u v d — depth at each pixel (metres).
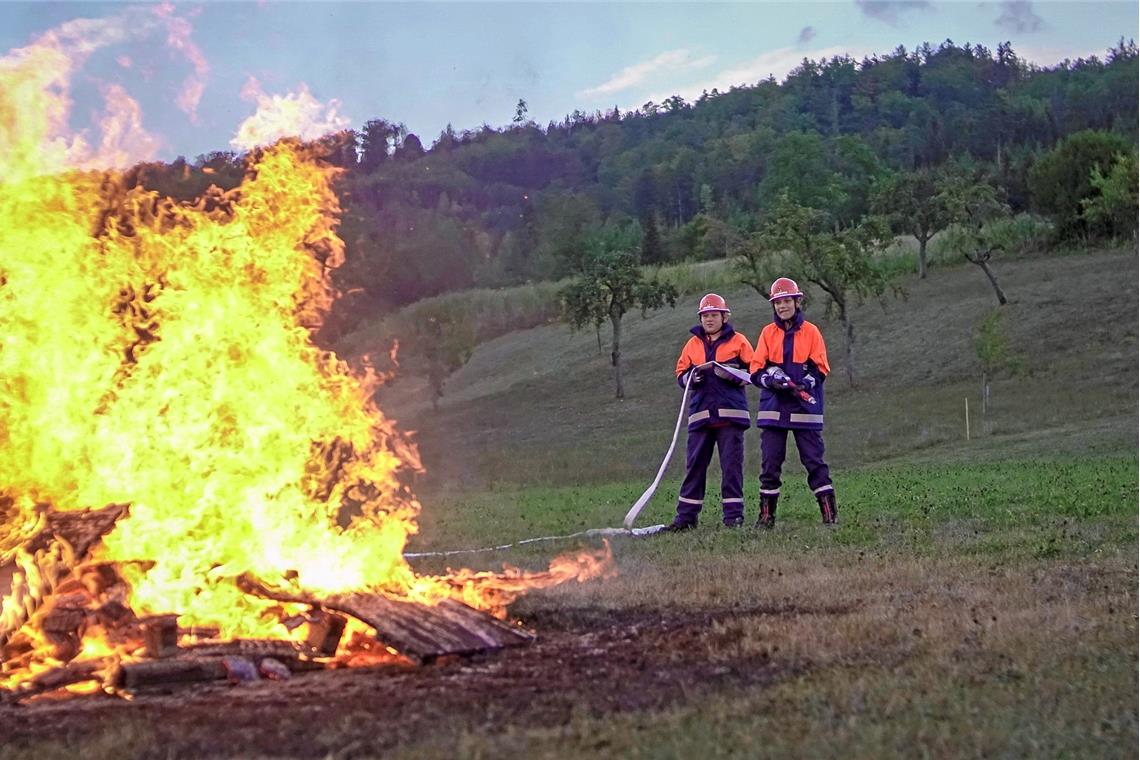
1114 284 53.56
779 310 13.38
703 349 13.76
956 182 59.72
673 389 53.62
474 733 5.46
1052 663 6.40
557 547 12.25
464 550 12.50
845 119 185.62
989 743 5.18
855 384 47.69
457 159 144.00
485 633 7.25
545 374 59.31
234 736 5.52
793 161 102.75
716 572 9.77
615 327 55.78
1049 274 58.25
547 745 5.24
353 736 5.48
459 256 77.94
